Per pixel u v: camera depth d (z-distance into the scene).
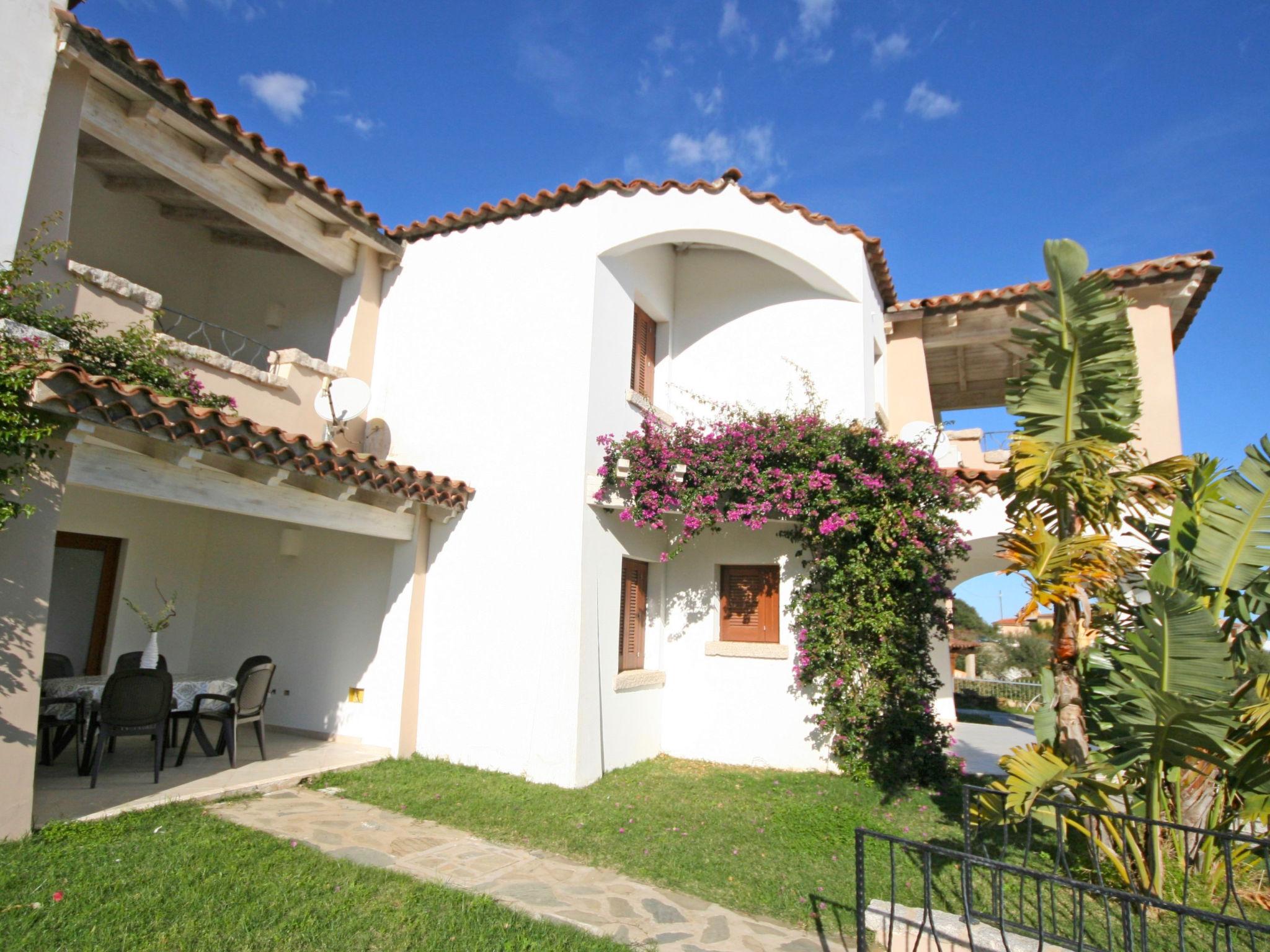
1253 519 5.45
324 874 5.22
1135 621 6.22
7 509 4.95
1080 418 5.59
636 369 10.72
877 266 10.95
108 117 7.39
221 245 11.85
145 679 7.02
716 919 5.04
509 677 8.66
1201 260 9.86
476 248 10.12
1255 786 5.05
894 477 8.72
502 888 5.36
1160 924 4.94
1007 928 4.41
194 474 6.75
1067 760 5.42
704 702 10.12
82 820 5.84
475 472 9.46
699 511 8.80
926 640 9.05
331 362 10.35
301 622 10.02
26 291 5.66
